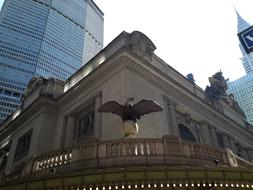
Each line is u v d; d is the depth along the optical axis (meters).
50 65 115.19
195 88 33.84
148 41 27.70
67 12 139.75
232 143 33.59
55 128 28.77
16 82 103.75
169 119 24.94
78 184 11.89
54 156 15.41
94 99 25.77
